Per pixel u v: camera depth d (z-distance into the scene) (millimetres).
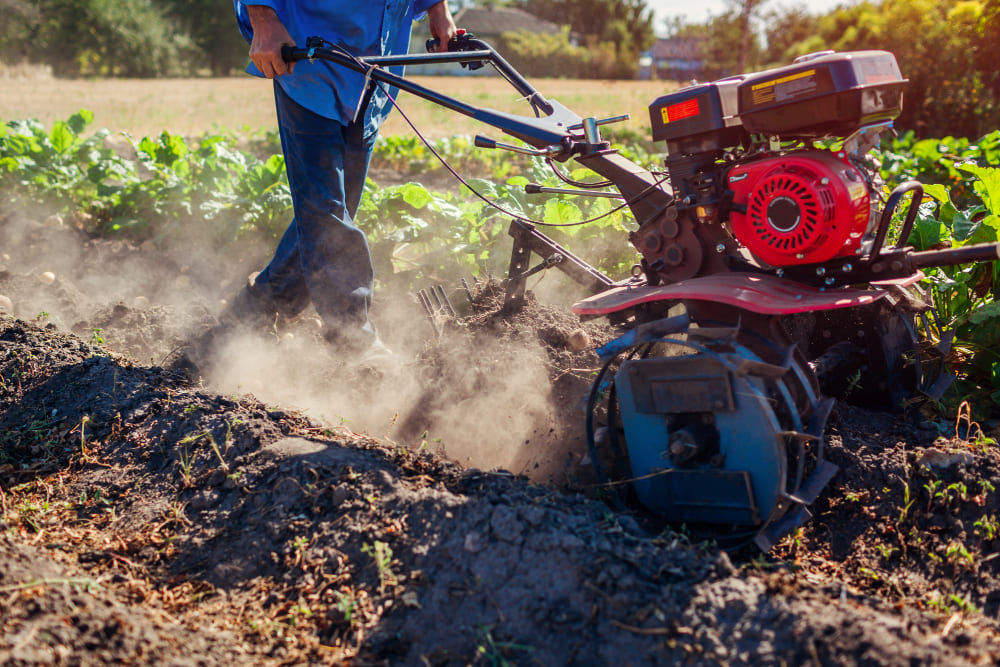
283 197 6141
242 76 60844
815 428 2719
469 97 27906
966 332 3838
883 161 9383
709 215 2998
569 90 37156
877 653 1945
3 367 3953
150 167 7258
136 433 3385
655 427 2814
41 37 56188
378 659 2240
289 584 2539
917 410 3404
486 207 5418
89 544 2779
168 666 2090
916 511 2805
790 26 30031
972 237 3914
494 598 2309
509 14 81062
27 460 3354
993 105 14984
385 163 12656
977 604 2520
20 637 2020
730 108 2939
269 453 3047
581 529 2451
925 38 16062
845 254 2803
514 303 4203
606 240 5227
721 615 2158
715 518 2742
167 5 62312
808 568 2652
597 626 2184
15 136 7566
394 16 4109
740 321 2691
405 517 2621
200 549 2730
